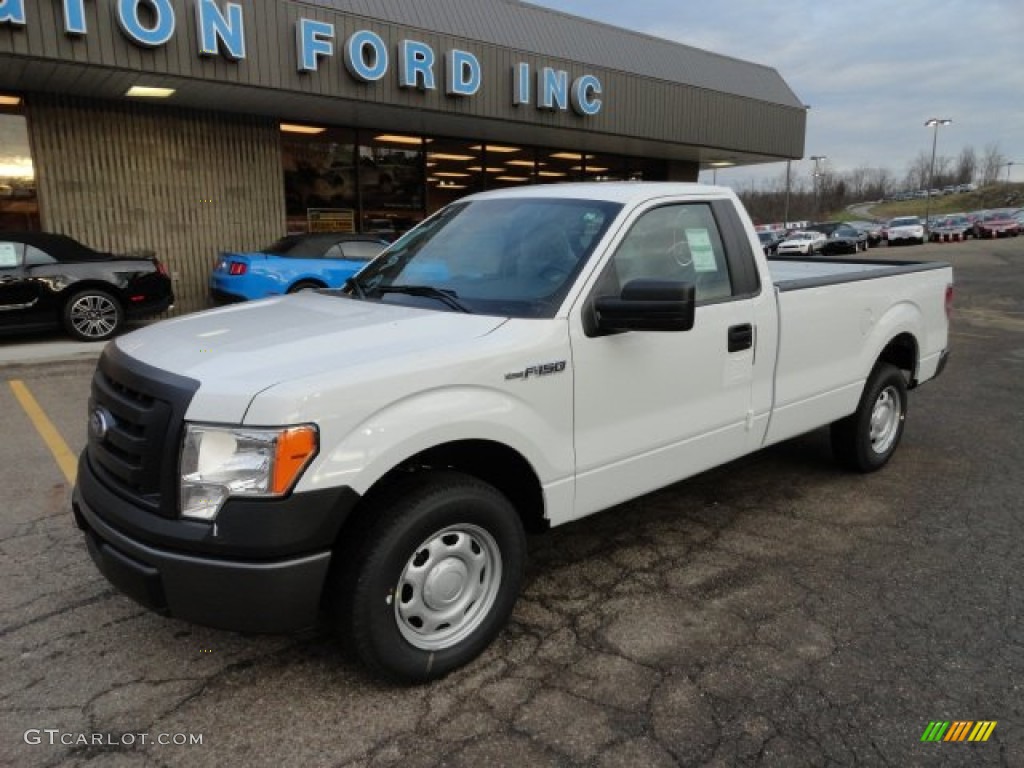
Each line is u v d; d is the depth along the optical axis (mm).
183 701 2762
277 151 14555
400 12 13680
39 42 9672
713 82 19406
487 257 3547
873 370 5090
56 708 2713
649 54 18141
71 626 3240
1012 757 2502
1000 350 10219
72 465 5266
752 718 2684
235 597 2447
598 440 3271
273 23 11523
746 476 5223
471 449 2975
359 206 15938
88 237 12703
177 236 13594
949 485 5039
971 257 30016
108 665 2975
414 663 2787
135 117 12898
